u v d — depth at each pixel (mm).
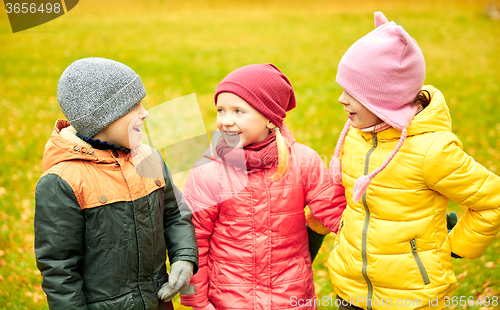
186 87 8758
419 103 1903
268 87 1967
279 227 2020
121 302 1727
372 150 1930
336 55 11367
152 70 9867
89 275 1701
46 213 1607
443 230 1904
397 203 1856
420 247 1870
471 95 7848
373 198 1896
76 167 1652
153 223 1804
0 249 3598
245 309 1987
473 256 1893
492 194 1757
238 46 12328
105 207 1681
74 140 1702
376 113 1792
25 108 7391
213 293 2051
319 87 8672
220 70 9938
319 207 2115
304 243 2139
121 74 1684
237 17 17172
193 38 13359
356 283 2004
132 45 12227
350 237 1987
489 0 17766
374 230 1907
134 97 1714
